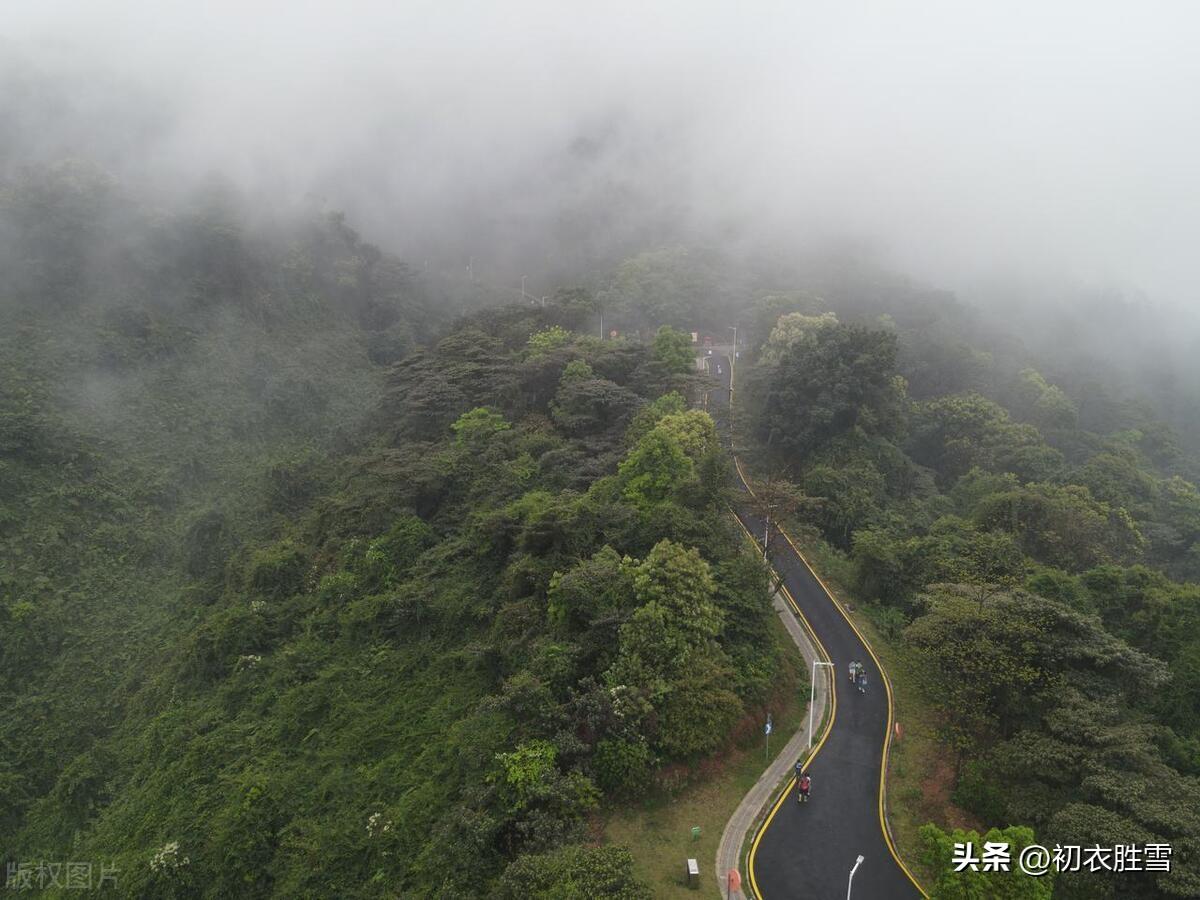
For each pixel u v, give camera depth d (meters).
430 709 39.78
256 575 56.09
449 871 28.00
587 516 43.09
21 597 56.75
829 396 68.56
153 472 74.06
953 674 33.31
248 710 44.91
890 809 32.84
